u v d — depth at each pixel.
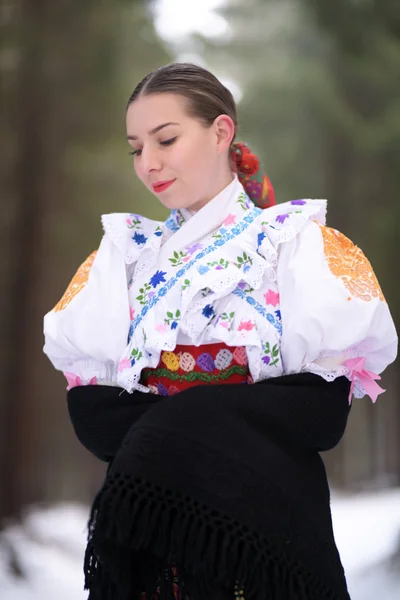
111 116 40.53
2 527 33.06
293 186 59.28
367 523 34.84
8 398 36.22
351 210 54.56
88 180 45.00
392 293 51.69
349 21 45.25
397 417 57.66
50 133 38.31
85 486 64.25
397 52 45.41
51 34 37.25
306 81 48.88
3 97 37.16
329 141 55.34
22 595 24.23
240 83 66.44
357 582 23.45
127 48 44.44
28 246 37.19
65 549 30.84
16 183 37.16
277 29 63.62
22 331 36.84
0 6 36.44
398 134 46.88
